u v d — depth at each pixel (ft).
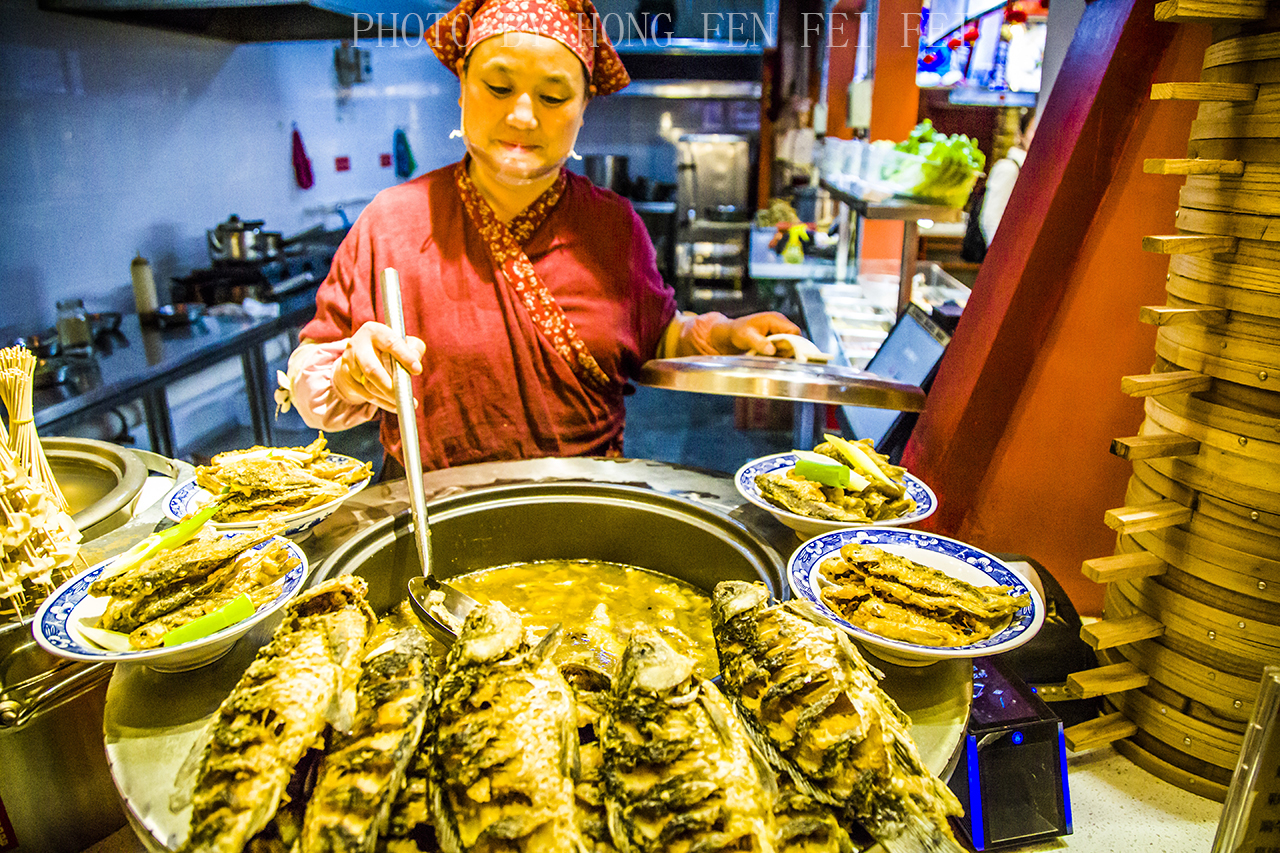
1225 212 3.86
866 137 11.28
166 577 3.62
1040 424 5.62
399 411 4.56
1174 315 3.97
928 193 8.11
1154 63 4.77
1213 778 4.41
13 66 12.15
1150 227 5.09
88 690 3.92
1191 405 4.20
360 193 22.43
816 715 2.84
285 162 19.13
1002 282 5.55
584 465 5.66
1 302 12.24
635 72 15.67
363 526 4.72
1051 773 4.08
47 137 12.83
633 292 6.77
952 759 3.15
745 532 4.67
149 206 15.06
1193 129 4.19
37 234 12.77
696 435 15.85
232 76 16.98
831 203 15.71
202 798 2.56
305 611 3.34
